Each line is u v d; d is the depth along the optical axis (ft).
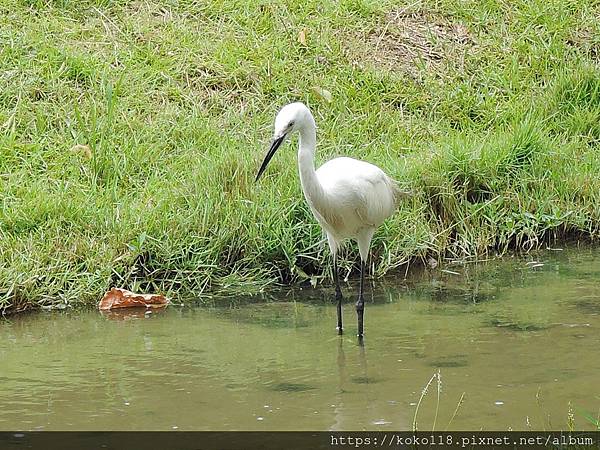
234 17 45.70
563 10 48.93
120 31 43.91
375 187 29.96
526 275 34.40
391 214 32.01
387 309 31.55
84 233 33.78
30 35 42.65
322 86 43.09
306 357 27.63
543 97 44.14
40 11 44.24
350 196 29.22
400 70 44.96
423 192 36.76
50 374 26.45
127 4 45.68
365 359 27.40
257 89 42.37
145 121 40.09
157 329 29.94
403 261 35.14
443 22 47.80
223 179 35.88
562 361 26.86
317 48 44.75
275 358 27.58
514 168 38.96
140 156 37.96
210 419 23.58
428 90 44.14
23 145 37.73
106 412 24.00
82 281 32.14
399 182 36.35
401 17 47.65
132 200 35.70
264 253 34.17
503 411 23.85
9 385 25.71
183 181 36.35
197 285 33.12
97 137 38.70
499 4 48.91
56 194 35.24
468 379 25.76
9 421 23.49
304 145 28.53
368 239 30.50
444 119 42.98
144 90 41.34
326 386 25.55
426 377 26.02
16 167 37.01
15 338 29.19
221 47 43.93
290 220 34.94
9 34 42.37
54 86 40.55
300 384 25.71
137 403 24.54
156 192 35.91
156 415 23.82
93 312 31.45
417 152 39.70
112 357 27.68
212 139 39.40
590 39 48.08
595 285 33.12
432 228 36.37
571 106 43.91
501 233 36.91
